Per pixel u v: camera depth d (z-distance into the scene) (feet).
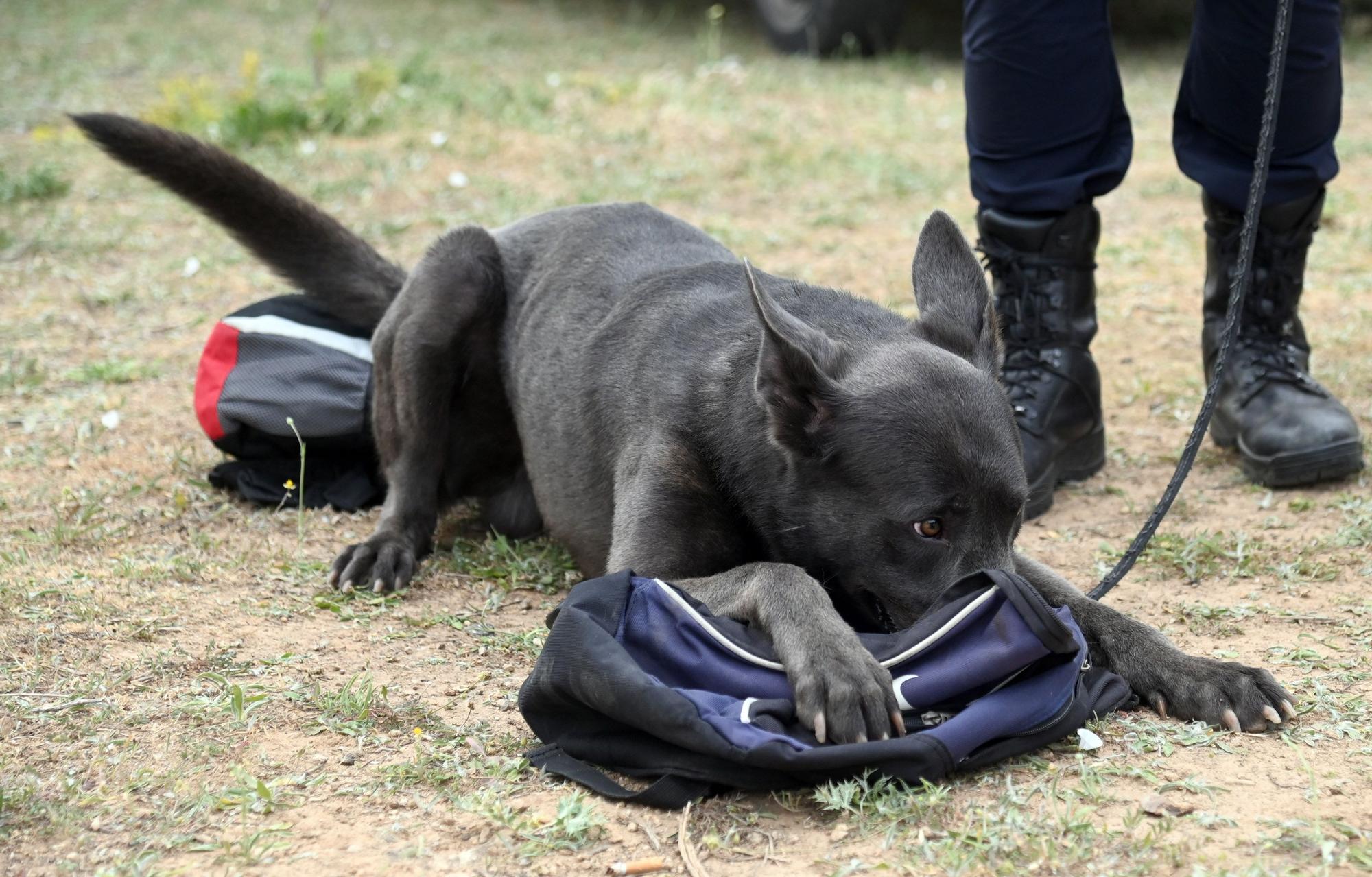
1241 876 8.07
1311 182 16.49
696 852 8.72
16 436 18.74
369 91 37.40
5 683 11.48
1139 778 9.51
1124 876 8.21
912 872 8.39
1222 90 16.21
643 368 13.23
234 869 8.59
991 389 11.19
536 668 10.04
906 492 10.60
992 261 16.99
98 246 27.58
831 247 27.91
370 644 12.67
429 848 8.83
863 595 11.39
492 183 31.48
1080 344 16.84
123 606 13.30
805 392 11.04
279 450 16.96
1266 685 10.31
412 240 27.99
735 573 11.05
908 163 34.01
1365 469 16.93
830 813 9.16
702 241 15.75
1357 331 22.30
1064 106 16.08
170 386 20.89
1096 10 15.96
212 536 15.64
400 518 15.52
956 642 9.71
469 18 54.70
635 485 12.56
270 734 10.57
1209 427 18.17
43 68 44.34
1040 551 15.10
